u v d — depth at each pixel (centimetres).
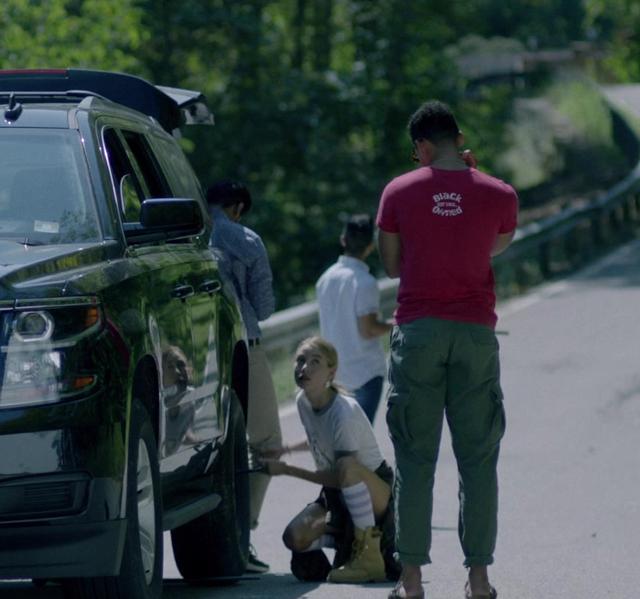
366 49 7525
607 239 6612
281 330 3250
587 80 13288
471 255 1323
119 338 1196
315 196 7088
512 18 18700
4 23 5553
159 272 1377
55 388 1138
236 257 1884
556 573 1591
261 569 1736
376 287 2147
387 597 1411
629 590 1495
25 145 1368
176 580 1650
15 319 1141
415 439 1338
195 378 1456
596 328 3922
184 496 1503
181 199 1349
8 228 1305
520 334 3838
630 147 11181
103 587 1214
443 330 1316
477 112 8006
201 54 7344
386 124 7388
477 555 1345
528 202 8925
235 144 7125
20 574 1140
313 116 7131
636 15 14838
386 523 1627
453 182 1334
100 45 5712
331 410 1628
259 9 7594
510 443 2505
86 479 1140
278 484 2320
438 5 7706
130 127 1516
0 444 1120
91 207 1327
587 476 2223
